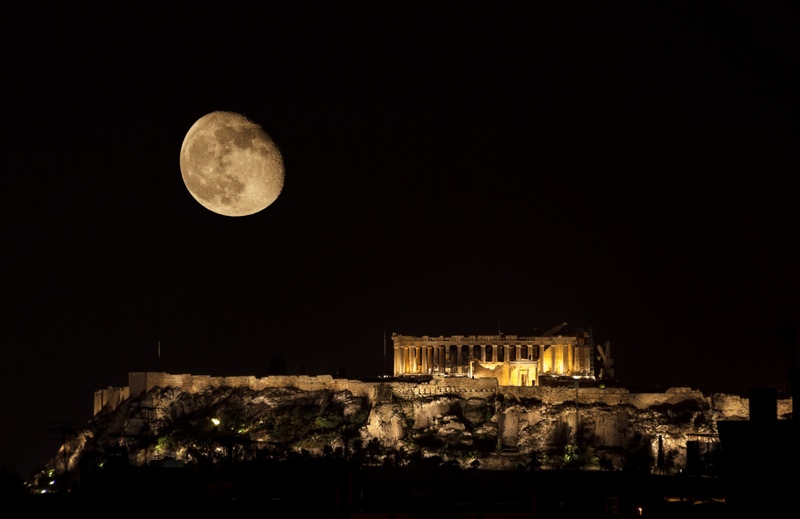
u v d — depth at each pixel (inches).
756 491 6993.1
